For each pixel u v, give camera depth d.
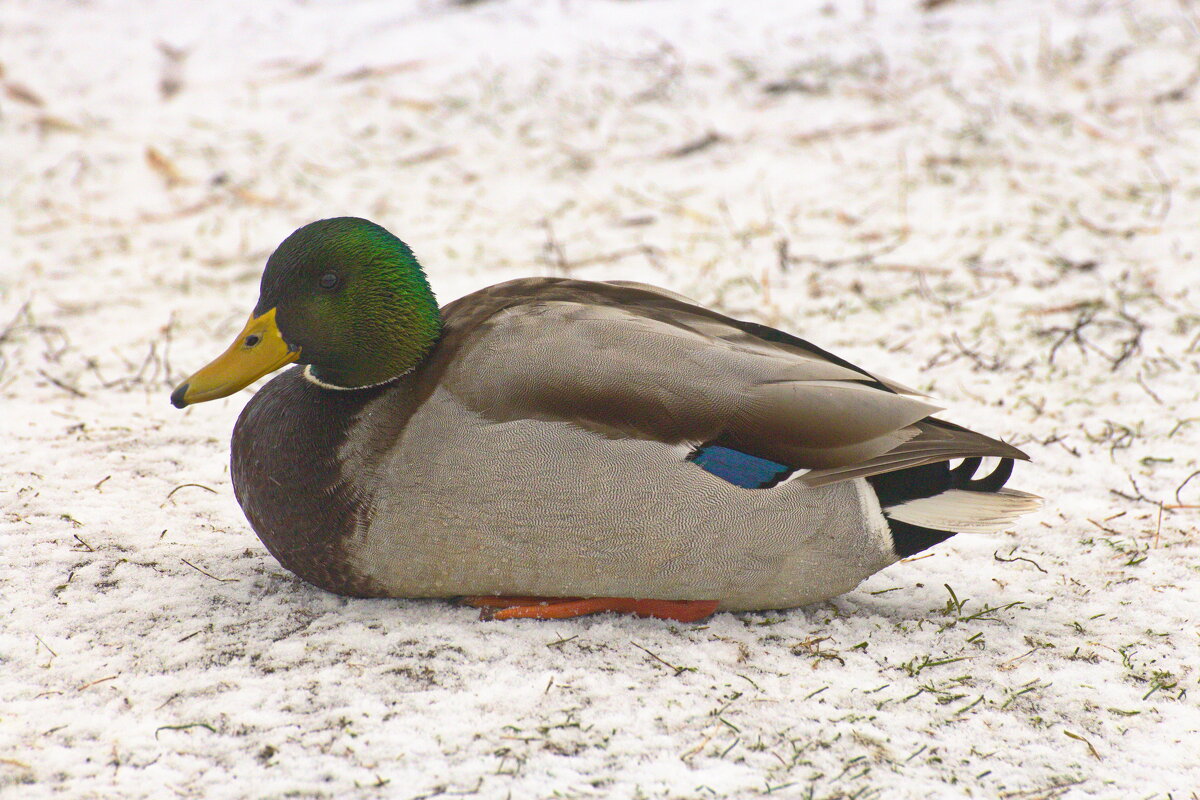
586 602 6.61
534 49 17.83
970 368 10.13
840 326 10.98
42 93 16.94
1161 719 5.82
